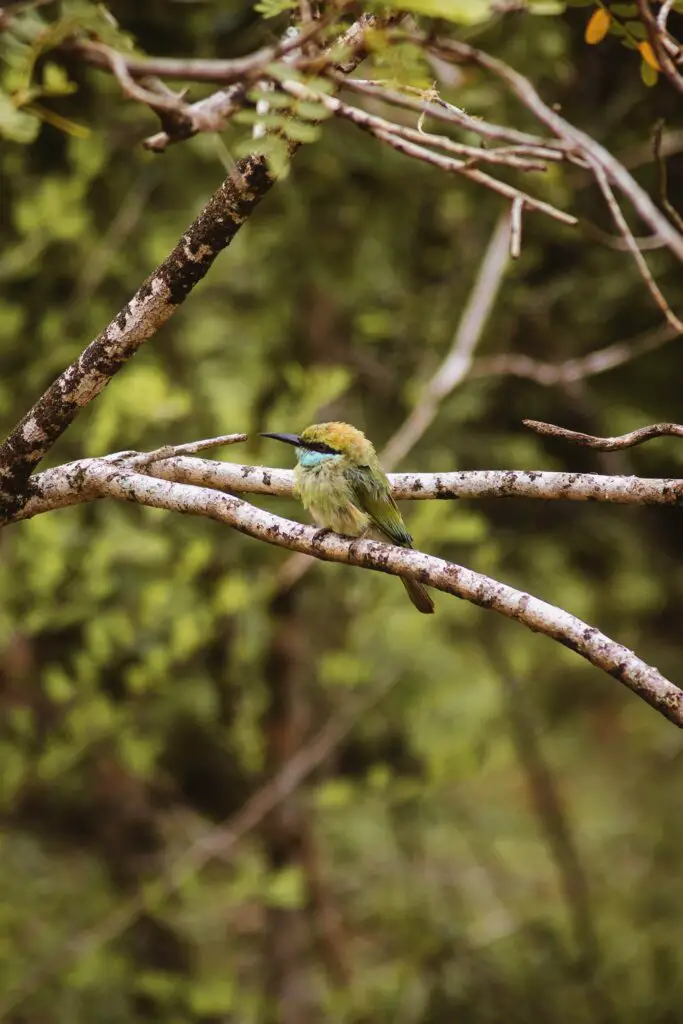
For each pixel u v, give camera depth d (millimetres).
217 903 14555
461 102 10789
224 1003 12477
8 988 12367
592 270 12844
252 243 11984
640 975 14719
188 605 11812
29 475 5777
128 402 10891
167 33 10844
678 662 15219
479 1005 14258
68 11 4633
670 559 14641
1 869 13391
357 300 13156
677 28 9867
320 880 14305
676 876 16016
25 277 12391
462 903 15039
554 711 16781
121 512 12039
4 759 12062
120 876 14406
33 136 5777
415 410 12102
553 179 9594
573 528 13922
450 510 12672
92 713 11680
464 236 13141
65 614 11625
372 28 4871
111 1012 12992
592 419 13391
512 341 13500
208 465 6207
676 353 13055
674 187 12398
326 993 13711
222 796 15219
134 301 5547
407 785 13750
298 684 14234
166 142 5176
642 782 17828
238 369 12109
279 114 4676
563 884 15258
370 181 12625
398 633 12469
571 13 11531
